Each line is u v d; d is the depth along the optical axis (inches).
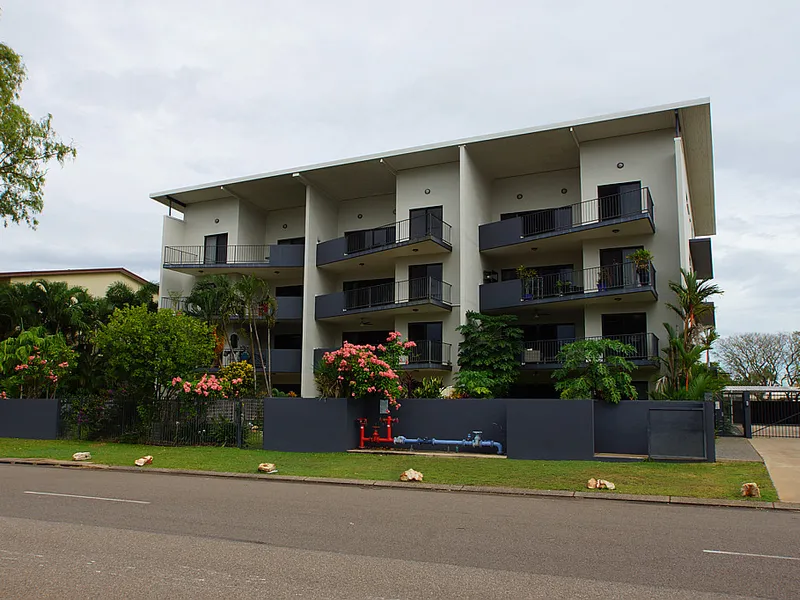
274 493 484.4
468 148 1121.4
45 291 1317.7
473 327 1068.5
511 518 381.1
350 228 1386.6
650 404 675.4
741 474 540.7
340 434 729.6
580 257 1165.1
